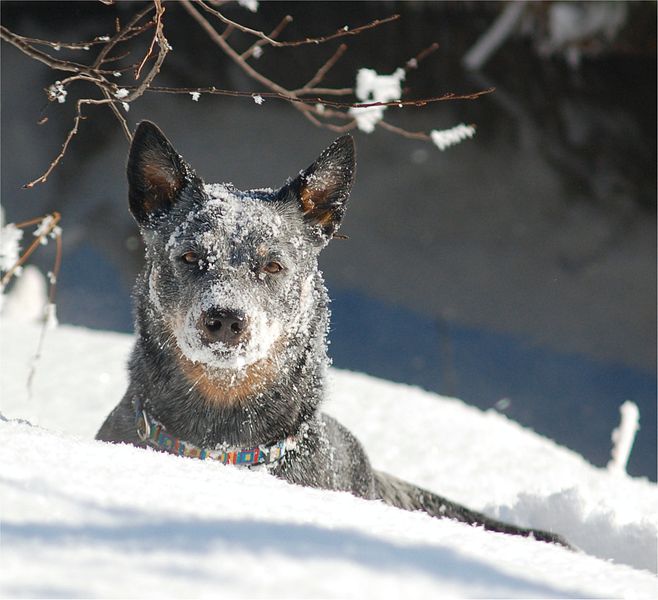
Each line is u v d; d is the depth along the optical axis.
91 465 3.66
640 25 36.66
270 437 6.50
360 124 7.42
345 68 38.22
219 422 6.45
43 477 3.28
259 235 6.45
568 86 38.31
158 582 2.45
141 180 6.76
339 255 28.62
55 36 41.06
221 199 6.68
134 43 39.16
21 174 31.31
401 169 33.38
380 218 30.38
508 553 3.61
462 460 10.30
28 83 37.72
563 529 7.85
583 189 31.31
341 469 6.98
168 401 6.48
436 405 11.93
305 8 44.34
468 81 38.31
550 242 28.31
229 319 5.95
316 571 2.64
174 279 6.41
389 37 41.62
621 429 11.48
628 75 38.12
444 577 2.77
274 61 39.16
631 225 28.97
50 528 2.80
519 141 34.84
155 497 3.29
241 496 3.61
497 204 30.78
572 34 37.59
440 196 31.31
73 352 12.17
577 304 25.48
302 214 6.91
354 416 11.23
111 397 10.73
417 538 3.41
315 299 6.83
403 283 26.89
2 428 4.27
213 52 39.97
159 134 6.67
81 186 31.08
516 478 9.94
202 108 36.75
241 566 2.62
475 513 7.82
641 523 7.55
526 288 25.88
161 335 6.48
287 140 34.53
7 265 6.97
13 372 11.26
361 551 2.88
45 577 2.42
